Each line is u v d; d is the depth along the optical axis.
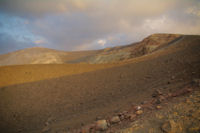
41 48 149.88
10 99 16.48
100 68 28.88
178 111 3.13
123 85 14.44
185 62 14.13
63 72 27.86
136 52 70.56
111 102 9.62
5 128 10.00
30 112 12.49
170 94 5.03
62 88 18.34
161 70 15.07
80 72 27.08
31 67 31.27
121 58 71.12
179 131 2.41
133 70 20.20
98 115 6.72
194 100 3.49
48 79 23.81
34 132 8.02
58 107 12.47
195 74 8.17
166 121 2.80
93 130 4.16
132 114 4.25
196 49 19.23
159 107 3.99
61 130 6.39
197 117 2.62
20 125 10.15
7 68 29.66
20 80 24.27
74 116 8.82
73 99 13.91
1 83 22.88
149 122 3.12
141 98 7.19
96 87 16.38
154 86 9.54
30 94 17.56
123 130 3.18
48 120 9.62
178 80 8.34
